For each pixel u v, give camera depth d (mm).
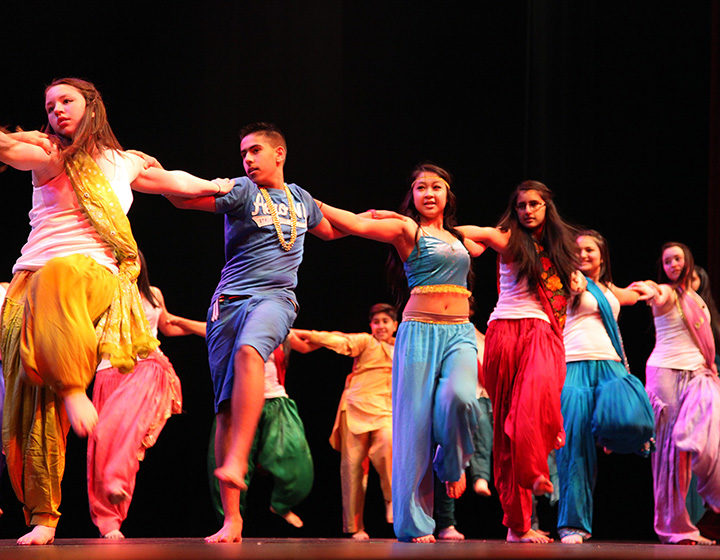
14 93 8656
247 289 5336
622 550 4926
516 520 6277
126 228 4824
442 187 6320
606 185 9641
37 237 4750
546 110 9727
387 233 6094
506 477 6332
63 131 4852
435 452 6172
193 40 9406
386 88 10016
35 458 4660
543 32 9773
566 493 6875
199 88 9383
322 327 9820
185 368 9461
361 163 9922
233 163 9438
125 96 9125
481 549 4625
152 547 4496
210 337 5402
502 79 10117
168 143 9258
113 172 4918
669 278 8039
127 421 7246
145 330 4777
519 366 6312
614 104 9680
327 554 3873
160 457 9383
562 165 9656
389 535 9969
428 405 5934
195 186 5238
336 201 9828
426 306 6105
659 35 9672
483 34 10125
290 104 9719
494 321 6551
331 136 9844
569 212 9617
